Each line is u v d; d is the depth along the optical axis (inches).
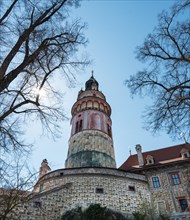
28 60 352.8
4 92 327.6
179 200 990.4
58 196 936.9
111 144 1381.6
